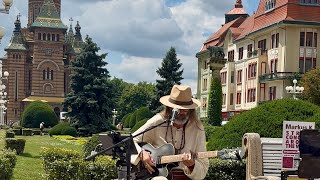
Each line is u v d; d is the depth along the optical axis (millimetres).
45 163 11148
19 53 115438
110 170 10438
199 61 74125
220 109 35531
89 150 16328
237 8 73438
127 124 65688
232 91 61281
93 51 60469
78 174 10648
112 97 60500
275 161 8992
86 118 58594
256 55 53969
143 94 124062
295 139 8695
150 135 5891
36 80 113500
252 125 11680
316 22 48781
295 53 48875
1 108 45625
